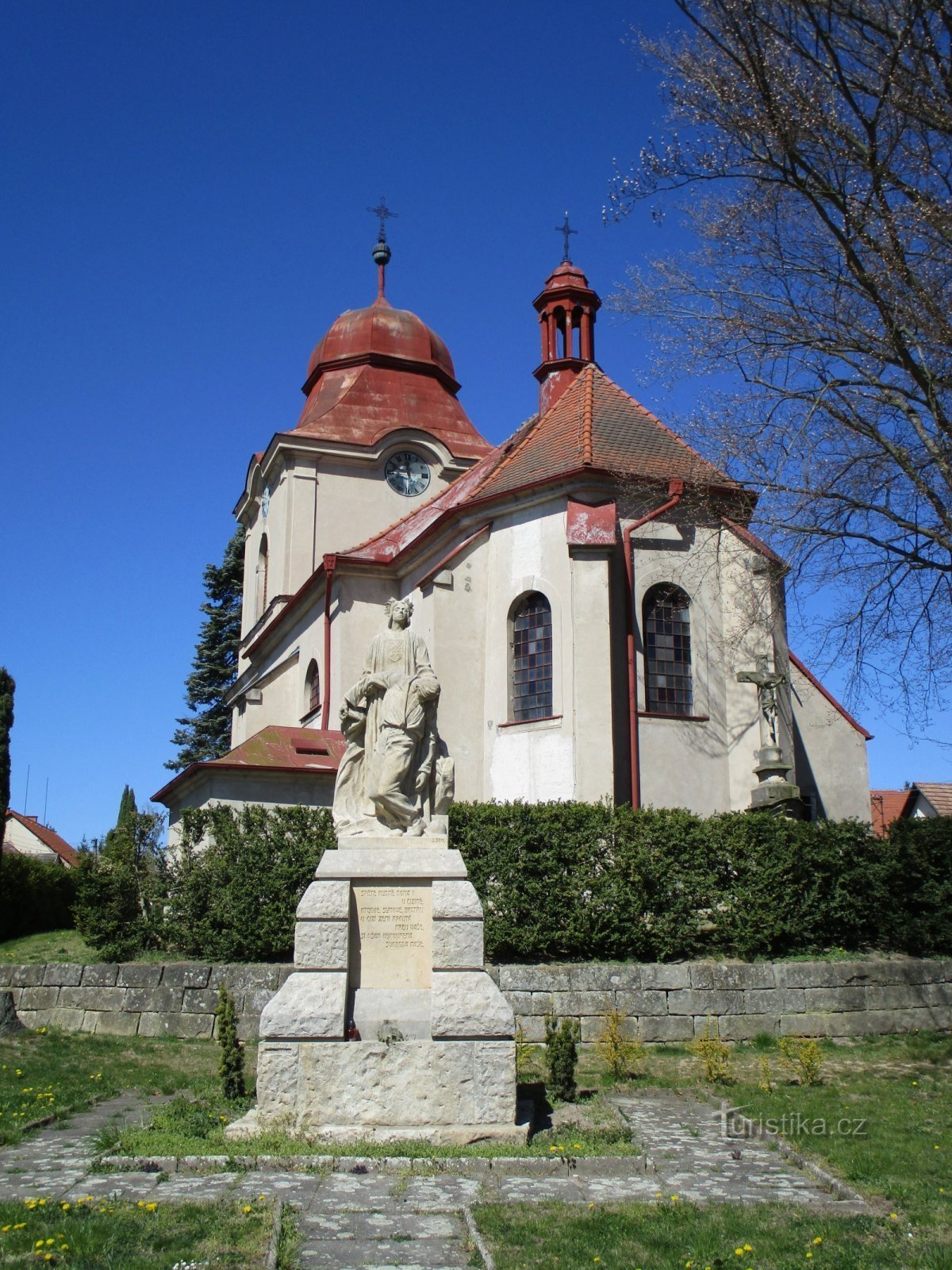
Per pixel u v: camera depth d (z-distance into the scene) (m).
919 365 16.17
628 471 23.89
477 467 34.16
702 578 24.20
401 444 38.00
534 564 24.89
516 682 24.81
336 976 10.41
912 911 17.98
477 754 24.77
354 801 11.40
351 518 37.44
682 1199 8.38
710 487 22.08
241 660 42.72
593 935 16.97
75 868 28.11
